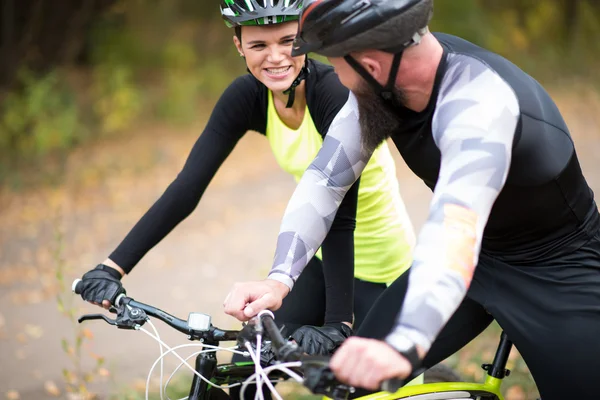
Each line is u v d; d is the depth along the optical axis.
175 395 6.93
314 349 3.59
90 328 9.18
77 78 21.44
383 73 3.35
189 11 25.89
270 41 4.32
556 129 3.49
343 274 4.41
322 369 2.88
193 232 12.89
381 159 4.90
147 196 14.87
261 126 4.86
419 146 3.53
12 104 18.08
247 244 12.16
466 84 3.30
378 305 4.02
